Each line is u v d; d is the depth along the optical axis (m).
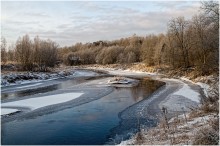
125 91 42.97
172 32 72.00
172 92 39.69
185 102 31.47
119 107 30.42
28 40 83.19
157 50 84.50
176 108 28.39
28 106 31.70
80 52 158.25
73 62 150.38
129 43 162.00
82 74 86.94
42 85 53.94
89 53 153.12
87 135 20.56
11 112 28.67
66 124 23.73
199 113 21.72
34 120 25.36
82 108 30.27
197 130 16.38
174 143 14.79
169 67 77.19
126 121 24.23
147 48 96.31
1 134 21.14
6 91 44.97
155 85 50.03
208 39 49.50
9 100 35.97
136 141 17.08
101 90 44.38
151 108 29.22
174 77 63.09
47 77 69.00
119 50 136.75
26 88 49.00
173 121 21.00
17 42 83.38
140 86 49.19
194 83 48.97
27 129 22.45
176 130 17.58
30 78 63.19
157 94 38.72
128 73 86.62
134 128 21.89
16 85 53.78
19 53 81.81
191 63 68.50
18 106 31.80
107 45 184.25
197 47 62.22
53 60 93.50
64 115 27.06
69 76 78.44
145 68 89.00
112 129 21.91
